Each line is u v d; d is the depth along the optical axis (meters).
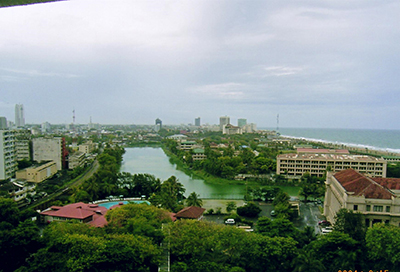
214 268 54.78
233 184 175.75
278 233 75.00
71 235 61.41
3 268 59.25
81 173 198.88
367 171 178.75
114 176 151.25
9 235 61.78
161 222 79.25
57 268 54.12
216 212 111.88
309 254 60.09
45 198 134.62
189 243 61.41
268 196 133.12
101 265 54.47
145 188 141.12
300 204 127.50
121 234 65.50
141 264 55.97
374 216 81.69
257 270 59.38
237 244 62.19
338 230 72.88
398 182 95.69
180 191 137.00
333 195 102.12
